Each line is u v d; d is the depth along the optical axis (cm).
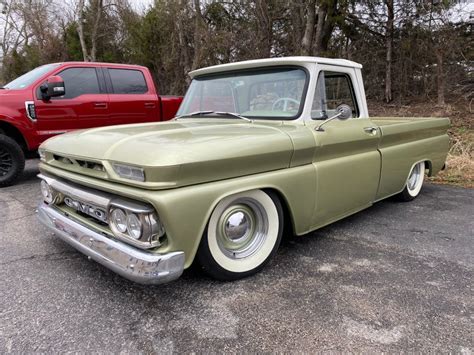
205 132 255
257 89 326
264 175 253
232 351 192
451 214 417
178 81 1555
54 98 566
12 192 527
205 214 219
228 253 256
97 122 607
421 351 191
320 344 196
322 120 310
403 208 441
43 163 312
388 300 237
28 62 2241
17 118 539
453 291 249
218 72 357
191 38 1482
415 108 1095
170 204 202
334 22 1136
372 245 327
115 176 219
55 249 321
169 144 216
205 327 211
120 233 220
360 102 361
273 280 263
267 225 273
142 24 1662
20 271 280
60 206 290
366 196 356
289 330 208
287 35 1380
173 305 233
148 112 661
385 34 1220
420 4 1105
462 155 672
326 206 307
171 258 207
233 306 231
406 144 413
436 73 1127
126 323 215
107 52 1953
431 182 581
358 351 191
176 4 1453
